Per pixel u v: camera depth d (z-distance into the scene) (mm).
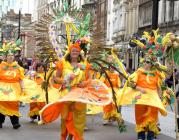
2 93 11773
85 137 11164
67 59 8945
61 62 8906
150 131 10234
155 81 10445
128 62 44781
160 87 10656
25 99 12031
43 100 12945
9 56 11984
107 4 57812
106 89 8852
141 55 11062
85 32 9781
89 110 12344
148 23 43156
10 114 11844
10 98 11703
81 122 8711
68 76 8750
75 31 9992
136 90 10367
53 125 12883
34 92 13000
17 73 12039
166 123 13930
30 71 14516
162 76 10555
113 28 55500
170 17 37906
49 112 8836
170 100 11219
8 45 12086
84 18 10109
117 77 13156
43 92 13047
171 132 12164
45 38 10234
